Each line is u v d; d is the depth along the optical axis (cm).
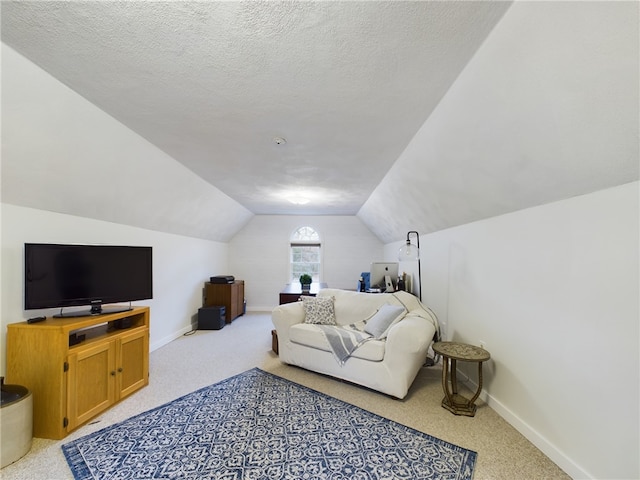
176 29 129
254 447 189
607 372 145
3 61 144
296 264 681
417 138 241
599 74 111
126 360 253
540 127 148
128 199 305
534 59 125
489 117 168
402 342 250
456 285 305
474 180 224
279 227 674
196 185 379
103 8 118
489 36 132
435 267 363
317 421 219
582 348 159
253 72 160
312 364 306
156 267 396
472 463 175
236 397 256
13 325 201
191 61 151
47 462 172
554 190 171
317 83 170
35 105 171
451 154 222
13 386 189
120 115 208
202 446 189
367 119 214
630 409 135
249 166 322
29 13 121
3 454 167
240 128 229
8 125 171
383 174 351
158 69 158
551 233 180
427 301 390
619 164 131
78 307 270
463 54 145
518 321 210
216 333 471
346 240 680
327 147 267
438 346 249
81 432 203
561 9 104
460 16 122
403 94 181
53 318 223
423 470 169
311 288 507
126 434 201
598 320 150
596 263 151
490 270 244
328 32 131
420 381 295
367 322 324
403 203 381
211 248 573
